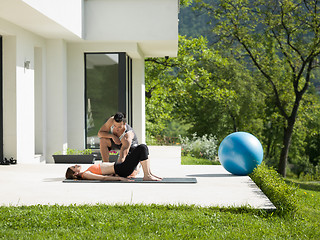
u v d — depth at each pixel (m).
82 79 14.53
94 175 8.64
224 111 39.22
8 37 11.68
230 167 9.77
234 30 31.27
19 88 11.85
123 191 7.55
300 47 30.27
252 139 9.84
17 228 5.35
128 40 14.27
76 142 14.55
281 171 32.69
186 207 6.34
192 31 51.97
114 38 14.25
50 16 10.75
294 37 30.70
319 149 50.53
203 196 7.18
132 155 8.59
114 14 14.27
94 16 14.24
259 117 40.59
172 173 10.08
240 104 37.22
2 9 9.86
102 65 14.62
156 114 33.03
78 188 7.82
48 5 10.61
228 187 8.05
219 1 31.50
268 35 30.77
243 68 37.44
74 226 5.44
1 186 8.05
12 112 11.69
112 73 14.62
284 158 32.69
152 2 14.23
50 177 9.19
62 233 5.16
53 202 6.64
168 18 14.22
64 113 13.98
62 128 13.79
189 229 5.44
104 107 14.62
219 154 9.99
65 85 14.20
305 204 9.39
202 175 9.75
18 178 9.05
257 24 31.20
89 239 4.94
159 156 15.64
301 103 34.41
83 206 6.32
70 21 12.48
